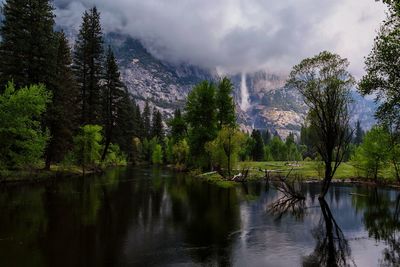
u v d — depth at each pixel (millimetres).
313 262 16188
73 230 19969
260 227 22750
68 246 17094
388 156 49625
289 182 51000
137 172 64812
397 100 18938
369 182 51750
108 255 16047
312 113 34094
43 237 18422
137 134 128500
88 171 55219
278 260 16375
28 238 18141
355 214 28016
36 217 22625
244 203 31438
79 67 59344
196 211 26953
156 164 108312
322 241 19797
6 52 40688
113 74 67938
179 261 15641
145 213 25422
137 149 116812
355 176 57594
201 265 15234
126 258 15773
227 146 52312
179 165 76062
